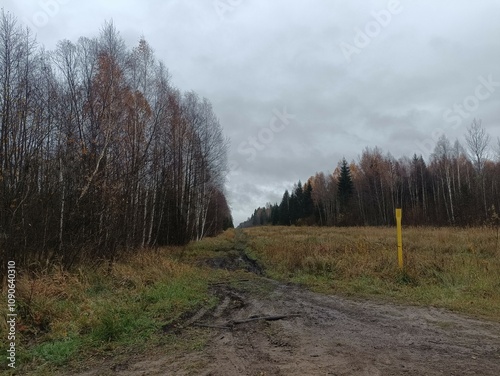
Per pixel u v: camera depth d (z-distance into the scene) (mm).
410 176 58531
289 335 5676
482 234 16922
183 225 27562
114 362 4746
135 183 17453
